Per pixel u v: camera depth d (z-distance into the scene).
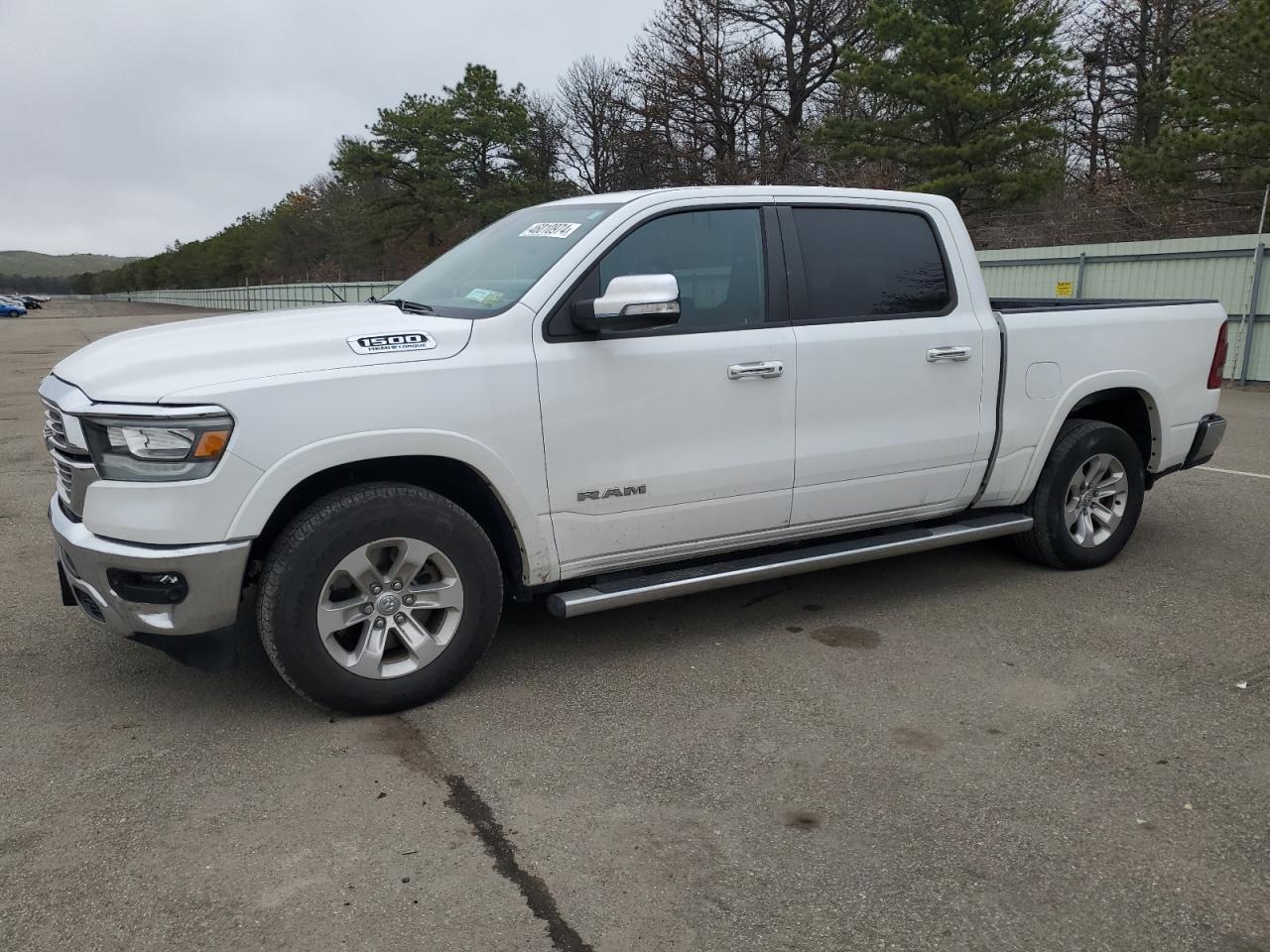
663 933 2.52
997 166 24.55
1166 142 20.06
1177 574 5.37
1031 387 4.97
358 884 2.72
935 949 2.46
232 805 3.11
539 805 3.11
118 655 4.32
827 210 4.48
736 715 3.73
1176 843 2.89
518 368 3.71
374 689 3.64
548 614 4.83
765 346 4.19
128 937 2.51
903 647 4.39
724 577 4.22
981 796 3.15
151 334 3.77
